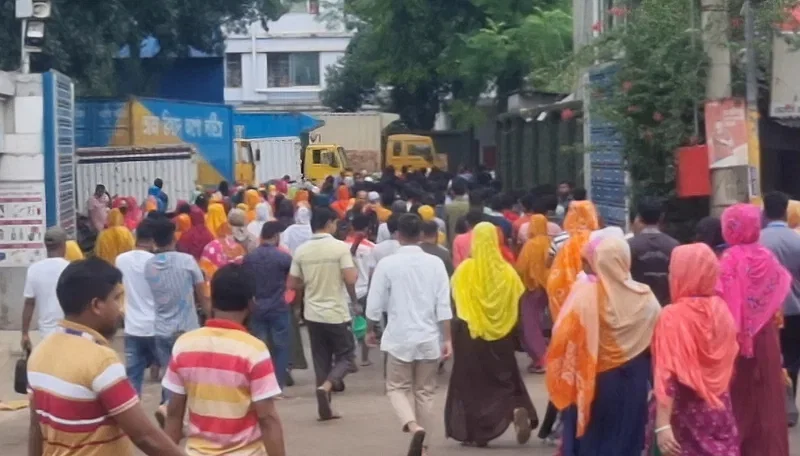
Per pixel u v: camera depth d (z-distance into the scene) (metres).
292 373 15.13
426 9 37.06
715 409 6.71
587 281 7.35
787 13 13.47
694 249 6.75
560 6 34.41
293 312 13.86
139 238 11.40
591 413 7.34
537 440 10.73
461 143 46.81
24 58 17.92
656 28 13.83
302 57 66.19
